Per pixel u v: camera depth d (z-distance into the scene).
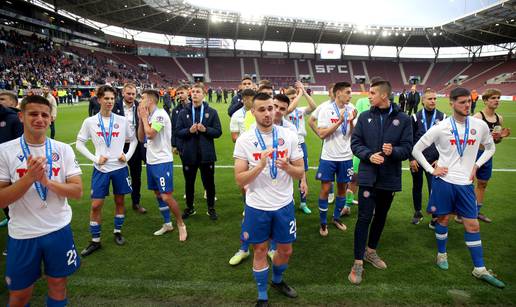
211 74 51.72
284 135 2.57
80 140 3.61
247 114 3.93
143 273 3.10
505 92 40.47
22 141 2.09
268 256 3.50
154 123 3.66
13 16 30.62
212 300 2.69
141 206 5.02
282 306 2.62
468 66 53.22
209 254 3.50
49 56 31.61
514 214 4.51
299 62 55.19
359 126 3.09
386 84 2.93
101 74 36.03
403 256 3.45
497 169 6.89
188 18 43.16
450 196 3.02
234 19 43.88
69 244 2.22
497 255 3.42
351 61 55.78
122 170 3.72
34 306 2.63
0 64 24.91
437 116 4.17
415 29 46.97
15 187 1.81
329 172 4.00
